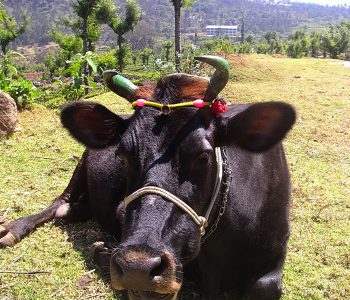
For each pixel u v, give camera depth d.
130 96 1.08
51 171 2.24
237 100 3.97
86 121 1.13
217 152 1.07
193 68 4.27
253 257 1.28
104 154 1.67
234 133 1.04
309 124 3.11
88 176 1.71
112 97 3.92
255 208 1.25
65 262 1.51
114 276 0.86
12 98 2.93
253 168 1.28
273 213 1.31
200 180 0.96
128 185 0.98
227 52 7.20
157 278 0.83
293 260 1.53
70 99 3.86
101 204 1.65
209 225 1.12
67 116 1.13
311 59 7.57
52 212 1.78
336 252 1.57
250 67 5.76
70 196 1.83
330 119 3.26
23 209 1.87
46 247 1.60
